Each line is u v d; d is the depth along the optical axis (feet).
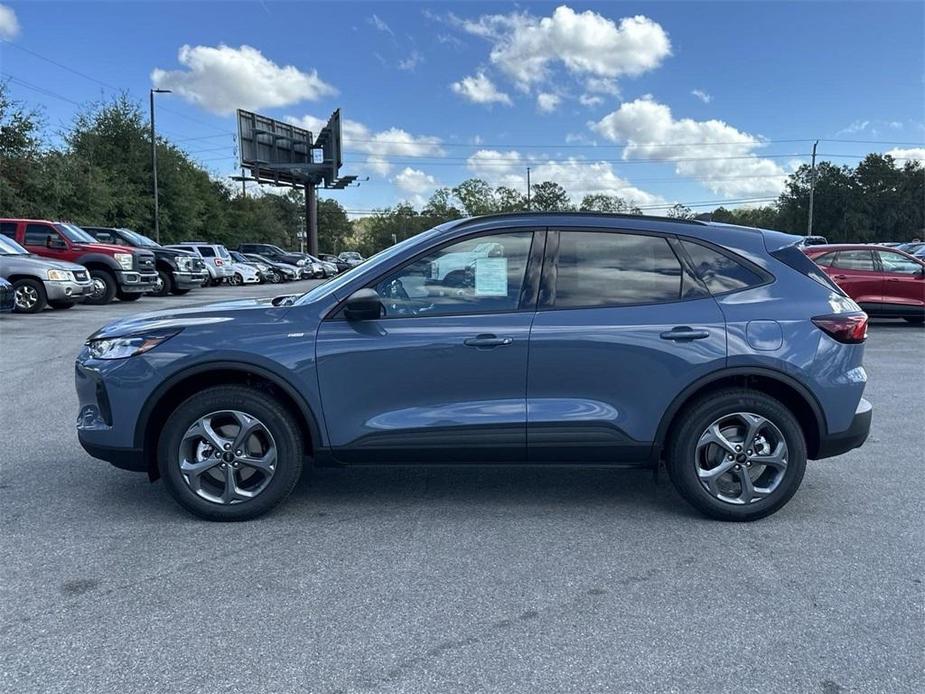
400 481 15.87
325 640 9.35
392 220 322.55
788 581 11.08
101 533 12.83
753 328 12.96
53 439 18.92
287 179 196.85
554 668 8.75
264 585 10.87
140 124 144.66
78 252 56.13
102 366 13.01
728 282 13.32
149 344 12.87
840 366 13.12
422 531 13.03
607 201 236.43
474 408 12.96
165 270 70.59
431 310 13.10
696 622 9.84
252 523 13.35
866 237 284.61
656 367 12.87
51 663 8.77
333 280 14.56
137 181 142.61
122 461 13.23
